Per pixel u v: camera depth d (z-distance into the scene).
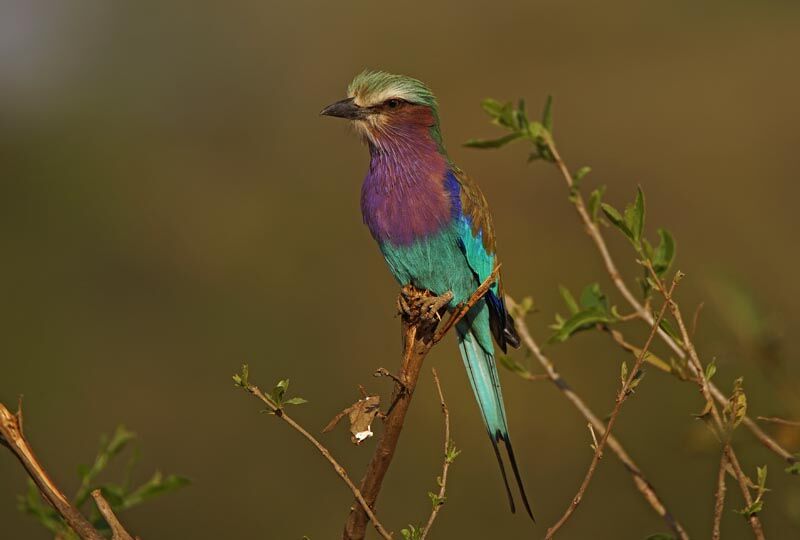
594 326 7.07
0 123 19.16
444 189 8.06
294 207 18.05
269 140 19.75
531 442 12.63
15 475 11.95
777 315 7.79
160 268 16.73
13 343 15.22
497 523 12.02
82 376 14.79
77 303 16.20
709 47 19.53
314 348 15.54
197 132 19.89
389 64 20.17
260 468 13.03
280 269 16.69
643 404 11.79
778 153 17.94
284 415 5.32
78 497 6.14
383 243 8.26
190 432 13.83
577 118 18.92
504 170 17.45
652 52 19.72
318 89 20.61
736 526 9.88
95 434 14.00
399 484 12.48
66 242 17.08
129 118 19.95
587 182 17.95
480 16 20.22
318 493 12.64
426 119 8.22
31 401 14.38
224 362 15.16
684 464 11.15
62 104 19.92
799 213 17.03
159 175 18.61
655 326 5.82
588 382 12.89
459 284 8.14
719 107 18.53
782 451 6.15
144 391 14.70
